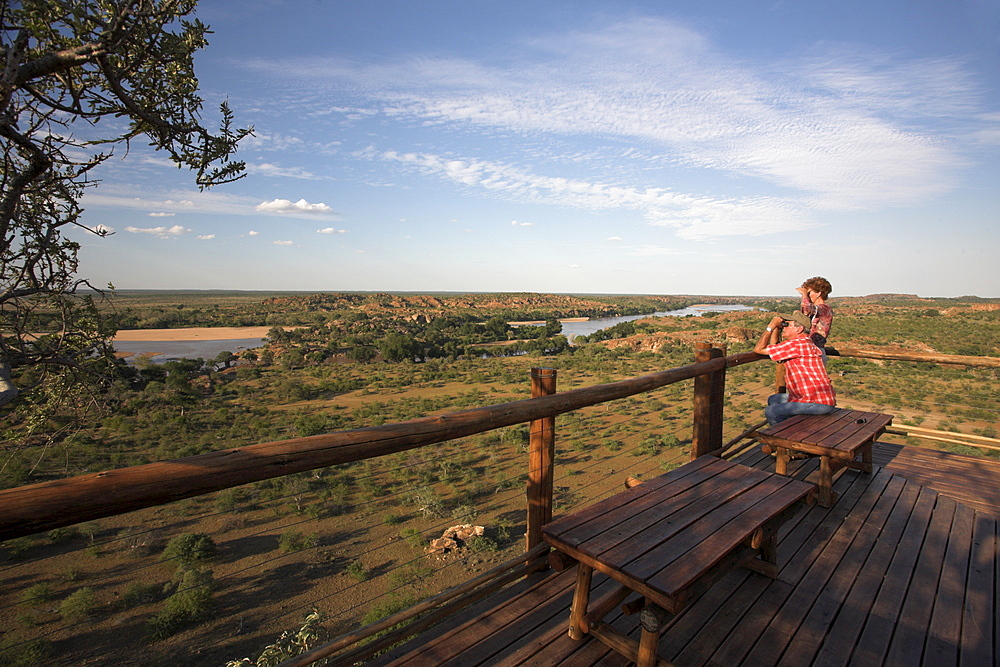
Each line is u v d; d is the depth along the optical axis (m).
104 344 3.38
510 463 24.55
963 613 2.08
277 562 15.64
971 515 3.01
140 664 11.38
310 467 1.23
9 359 2.83
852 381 41.53
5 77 1.94
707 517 1.88
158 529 17.92
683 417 33.47
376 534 17.45
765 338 3.74
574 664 1.71
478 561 15.42
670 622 1.97
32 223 2.73
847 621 2.01
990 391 37.28
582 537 1.72
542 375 2.06
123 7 2.10
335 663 1.55
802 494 2.13
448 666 1.69
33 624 12.65
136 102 2.56
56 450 24.11
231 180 2.86
